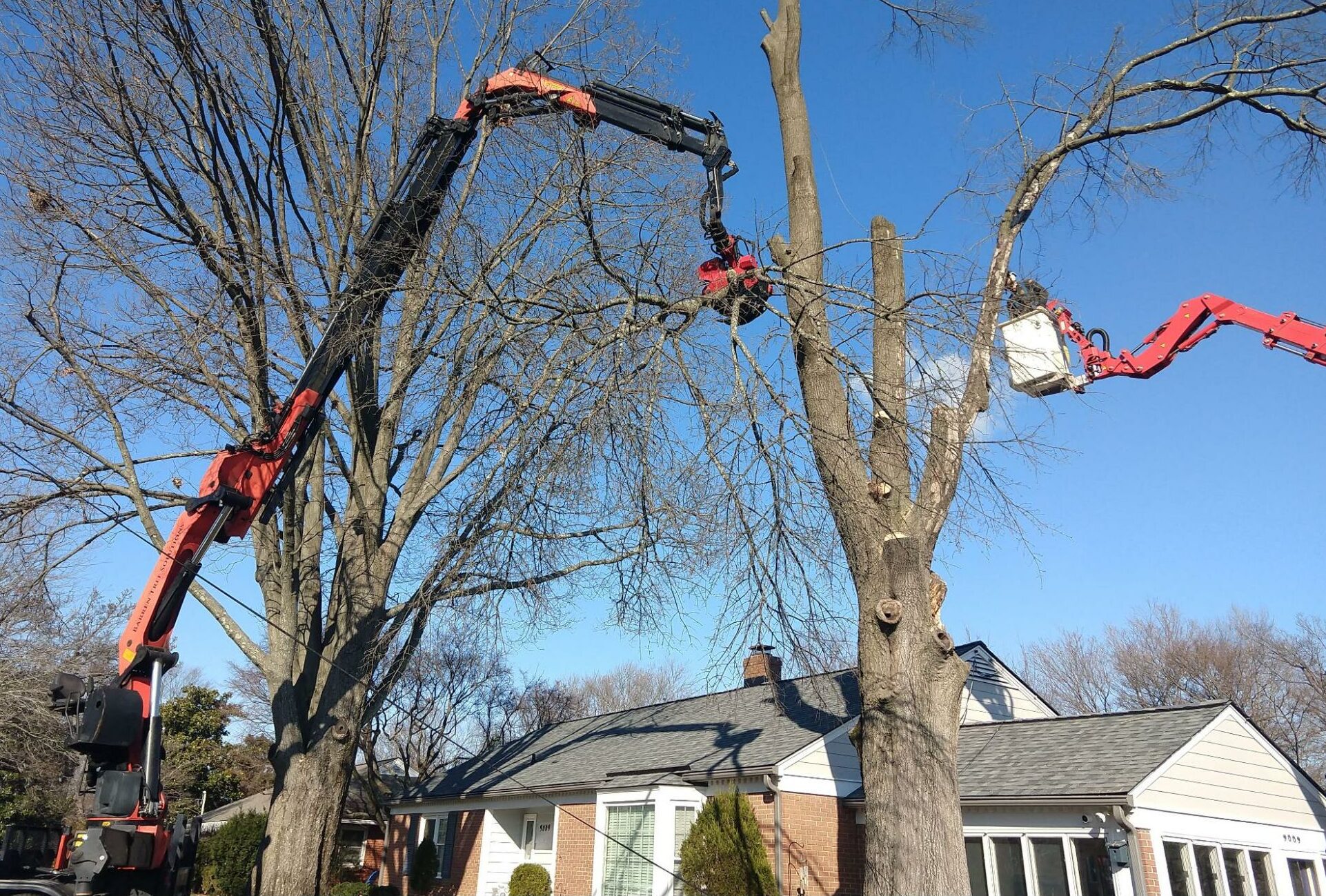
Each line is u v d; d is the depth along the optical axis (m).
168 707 39.03
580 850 18.53
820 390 8.23
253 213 11.53
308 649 12.15
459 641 17.16
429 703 30.50
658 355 7.54
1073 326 12.58
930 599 7.92
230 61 11.76
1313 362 11.41
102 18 10.59
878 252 8.85
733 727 18.89
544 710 38.94
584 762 20.58
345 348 9.93
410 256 10.22
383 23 12.25
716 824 15.09
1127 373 12.16
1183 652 40.25
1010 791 13.55
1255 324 11.70
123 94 10.85
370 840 29.70
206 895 28.11
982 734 16.83
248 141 11.77
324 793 11.27
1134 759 13.23
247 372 11.07
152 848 7.79
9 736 19.94
